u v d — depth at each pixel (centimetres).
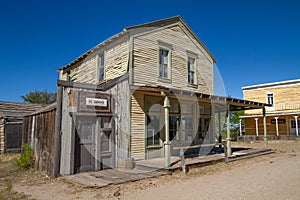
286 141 2148
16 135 1367
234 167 826
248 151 1176
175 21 1100
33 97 3691
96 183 562
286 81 2389
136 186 559
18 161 809
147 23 957
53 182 605
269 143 2052
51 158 679
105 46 1031
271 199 447
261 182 589
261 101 2536
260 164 892
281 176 659
